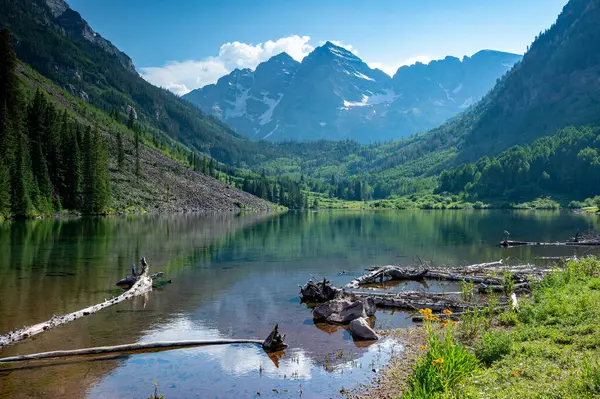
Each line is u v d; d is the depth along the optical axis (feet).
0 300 95.30
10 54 396.98
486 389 40.47
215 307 92.73
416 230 307.99
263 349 65.98
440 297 94.79
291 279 126.31
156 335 72.54
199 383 53.36
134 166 567.18
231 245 209.26
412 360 59.88
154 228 291.58
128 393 50.60
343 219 463.42
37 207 344.90
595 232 280.31
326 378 54.54
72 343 67.87
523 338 56.18
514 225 351.67
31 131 378.73
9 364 59.47
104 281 116.78
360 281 122.01
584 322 57.41
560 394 37.11
